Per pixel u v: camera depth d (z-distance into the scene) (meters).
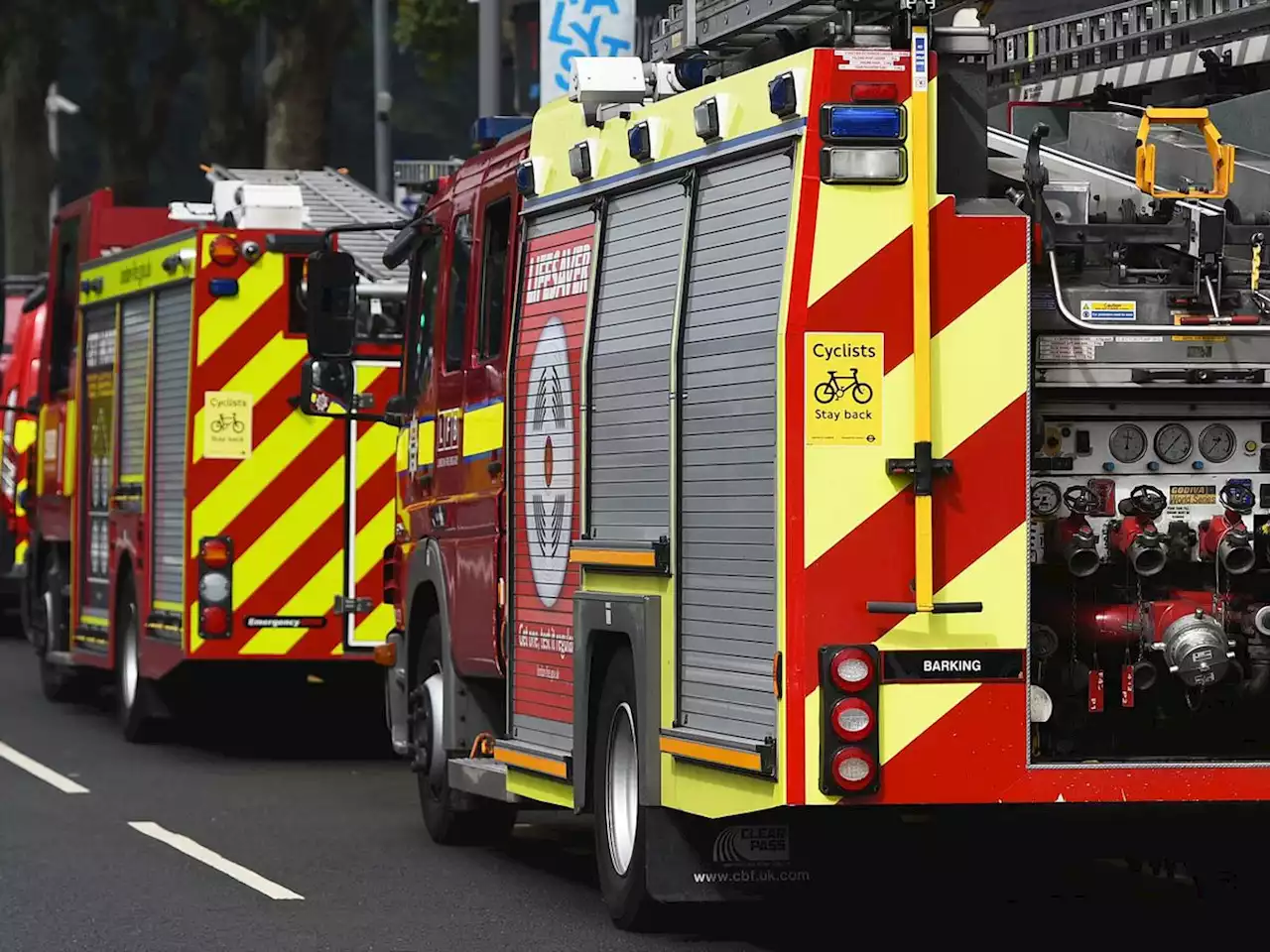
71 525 26.47
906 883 12.96
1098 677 11.85
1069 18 15.55
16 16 54.41
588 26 23.36
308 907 14.60
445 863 16.39
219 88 44.69
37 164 56.50
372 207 27.02
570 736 14.13
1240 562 11.76
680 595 12.41
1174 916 14.16
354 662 22.91
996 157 12.67
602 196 13.74
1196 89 14.47
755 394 11.55
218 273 22.36
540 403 14.60
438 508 16.91
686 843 12.74
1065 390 11.80
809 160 11.19
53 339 28.16
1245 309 11.84
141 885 15.48
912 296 11.20
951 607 11.20
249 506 22.44
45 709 27.41
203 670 22.86
